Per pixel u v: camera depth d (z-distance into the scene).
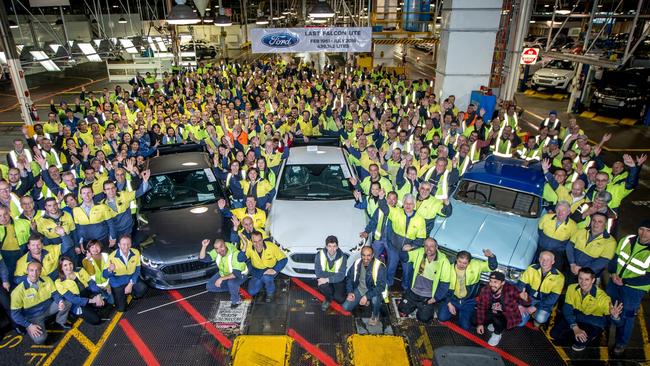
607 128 15.12
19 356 4.96
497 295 4.90
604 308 4.68
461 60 13.44
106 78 28.31
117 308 5.63
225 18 15.52
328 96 12.78
